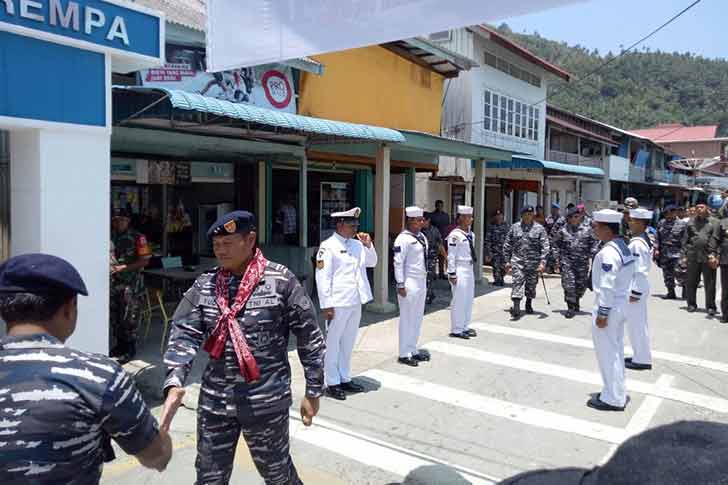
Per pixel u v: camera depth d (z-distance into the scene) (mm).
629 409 5707
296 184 11867
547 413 5574
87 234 5285
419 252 7137
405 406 5707
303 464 4430
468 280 8492
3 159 5293
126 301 6668
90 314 5336
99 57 5289
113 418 1895
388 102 12836
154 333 8023
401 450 4707
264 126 7406
